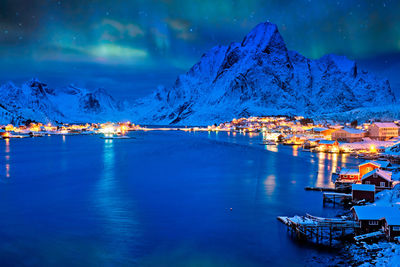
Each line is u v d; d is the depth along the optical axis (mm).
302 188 53500
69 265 27156
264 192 50656
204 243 31328
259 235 33156
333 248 29922
